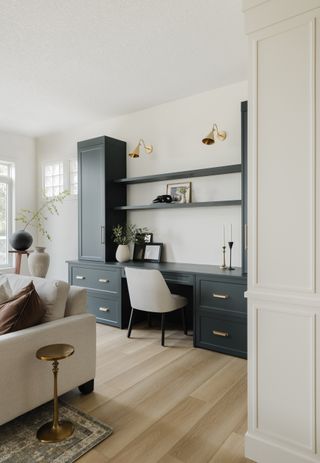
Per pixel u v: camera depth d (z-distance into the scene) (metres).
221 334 2.91
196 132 3.64
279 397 1.53
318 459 1.43
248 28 1.58
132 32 2.43
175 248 3.82
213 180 3.54
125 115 4.25
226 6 2.15
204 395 2.20
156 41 2.56
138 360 2.77
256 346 1.58
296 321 1.48
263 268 1.56
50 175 5.19
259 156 1.57
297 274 1.47
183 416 1.95
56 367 1.75
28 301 1.95
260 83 1.56
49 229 5.18
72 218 4.87
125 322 3.66
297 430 1.48
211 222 3.55
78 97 3.68
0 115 4.25
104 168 3.92
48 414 1.96
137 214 4.15
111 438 1.74
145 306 3.16
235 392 2.24
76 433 1.77
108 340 3.26
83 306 2.31
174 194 3.79
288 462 1.49
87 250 4.12
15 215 5.07
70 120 4.47
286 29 1.48
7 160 4.96
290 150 1.49
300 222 1.46
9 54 2.73
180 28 2.39
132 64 2.93
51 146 5.14
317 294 1.42
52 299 2.12
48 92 3.52
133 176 4.17
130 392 2.24
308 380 1.45
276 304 1.53
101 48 2.65
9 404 1.73
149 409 2.02
